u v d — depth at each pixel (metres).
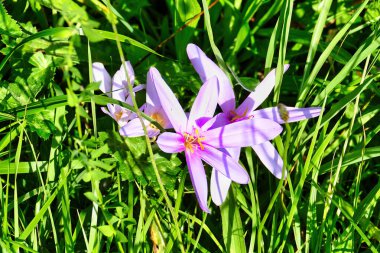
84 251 0.62
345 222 0.64
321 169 0.64
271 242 0.61
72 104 0.55
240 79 0.66
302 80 0.65
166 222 0.61
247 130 0.58
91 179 0.59
